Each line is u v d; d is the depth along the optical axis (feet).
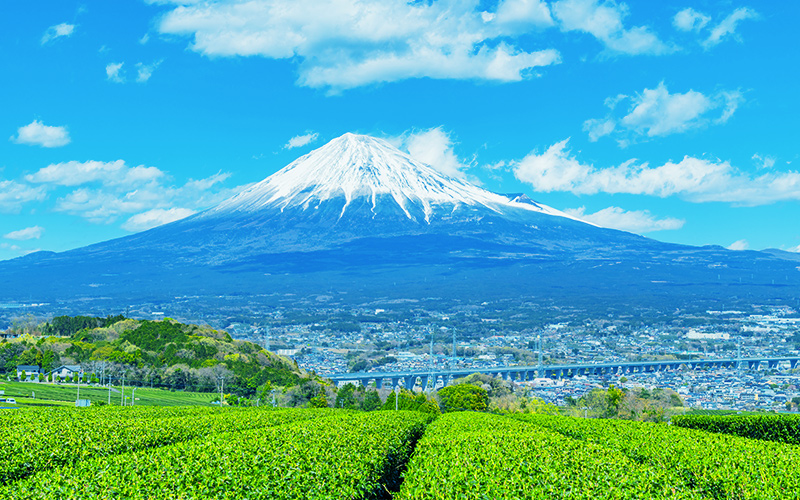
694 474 114.73
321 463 105.19
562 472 101.60
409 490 94.12
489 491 90.94
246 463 102.53
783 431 203.92
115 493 87.35
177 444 119.14
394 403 465.47
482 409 487.20
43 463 117.50
